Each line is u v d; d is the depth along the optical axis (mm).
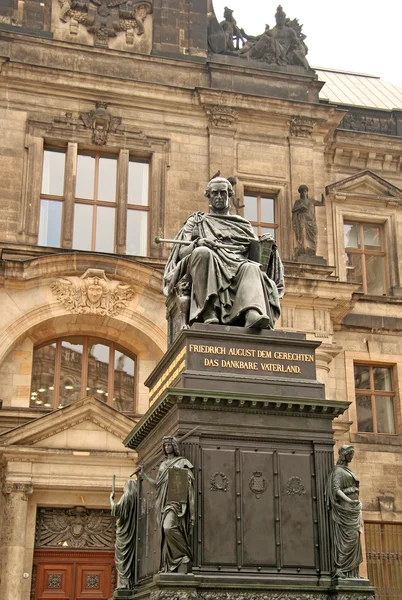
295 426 11469
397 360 32406
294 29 35281
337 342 32031
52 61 31359
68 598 26094
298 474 11312
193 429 10984
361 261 34469
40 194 29953
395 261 34281
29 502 26031
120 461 26062
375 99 41094
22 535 25031
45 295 27922
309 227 31641
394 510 30141
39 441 25812
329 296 30094
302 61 34688
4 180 29438
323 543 11047
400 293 33781
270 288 12773
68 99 31047
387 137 35281
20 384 27891
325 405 11523
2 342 27250
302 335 12086
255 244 13391
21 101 30500
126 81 31547
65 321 28406
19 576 24672
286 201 32406
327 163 34969
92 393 29047
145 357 29359
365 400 32031
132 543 12617
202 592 10336
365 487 30250
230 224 13633
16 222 29141
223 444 11172
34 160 30000
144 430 12492
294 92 33938
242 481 11070
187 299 12617
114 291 28375
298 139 33188
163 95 31906
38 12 31969
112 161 31344
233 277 12555
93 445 26156
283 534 10992
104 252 29641
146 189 31438
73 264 28125
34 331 28281
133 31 33000
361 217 34656
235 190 31844
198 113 32344
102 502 26500
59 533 26531
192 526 10414
